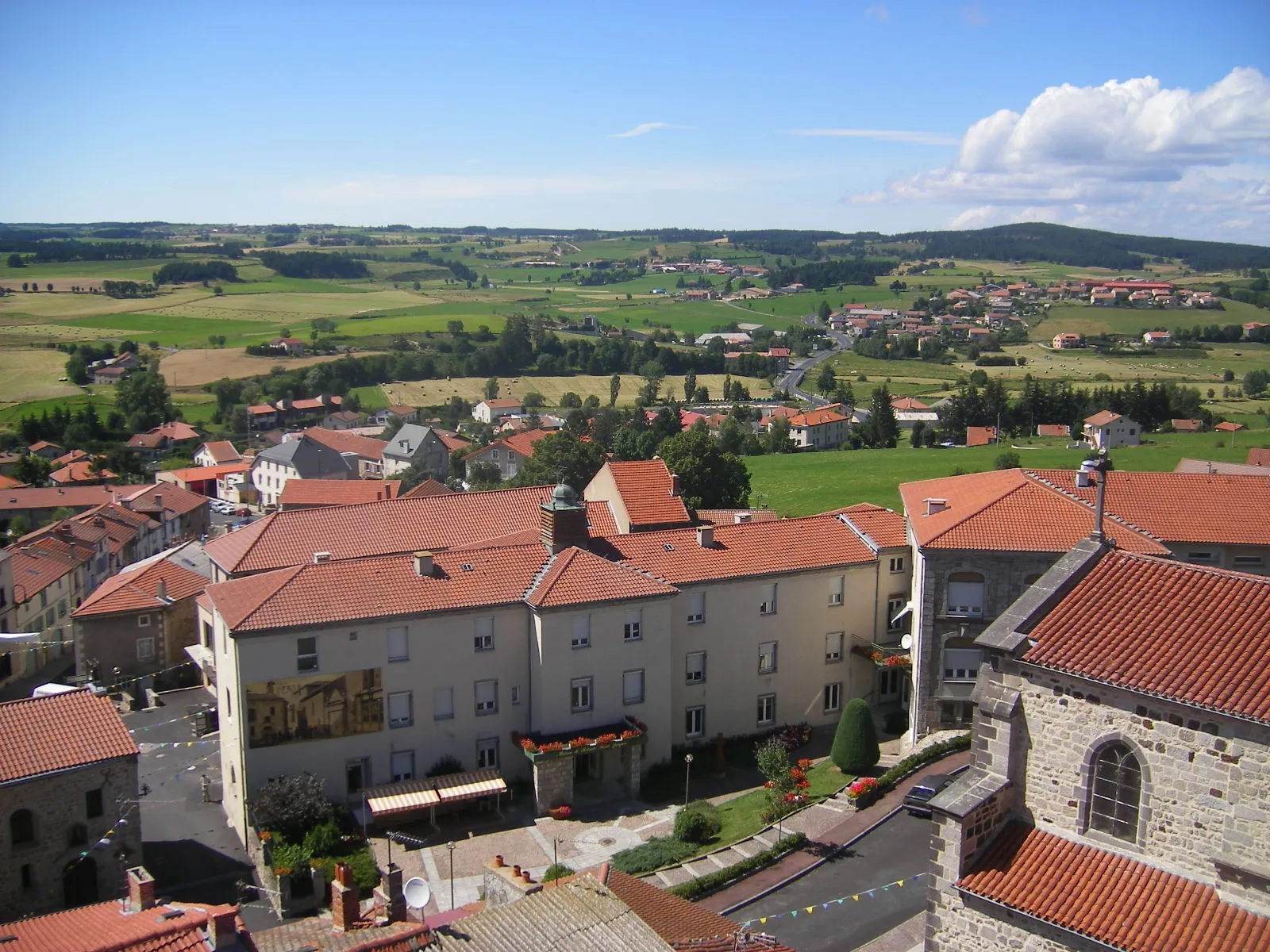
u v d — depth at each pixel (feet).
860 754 179.52
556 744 175.83
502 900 108.88
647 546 205.05
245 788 166.20
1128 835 90.12
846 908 137.80
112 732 149.69
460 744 181.68
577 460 425.28
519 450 590.96
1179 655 89.30
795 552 210.38
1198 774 84.69
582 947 86.07
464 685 180.96
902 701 219.00
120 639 242.99
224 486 586.45
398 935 89.76
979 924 92.22
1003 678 97.04
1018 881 90.84
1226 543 190.49
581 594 182.80
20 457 555.28
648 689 190.80
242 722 165.17
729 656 202.59
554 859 159.22
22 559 302.45
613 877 107.55
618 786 187.32
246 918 146.61
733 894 142.82
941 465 505.66
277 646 166.71
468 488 522.06
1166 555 174.81
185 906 102.89
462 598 180.34
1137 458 444.55
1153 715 86.89
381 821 171.12
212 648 217.77
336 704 171.32
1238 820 82.58
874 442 647.15
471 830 170.91
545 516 199.11
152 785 191.01
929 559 188.03
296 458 542.16
